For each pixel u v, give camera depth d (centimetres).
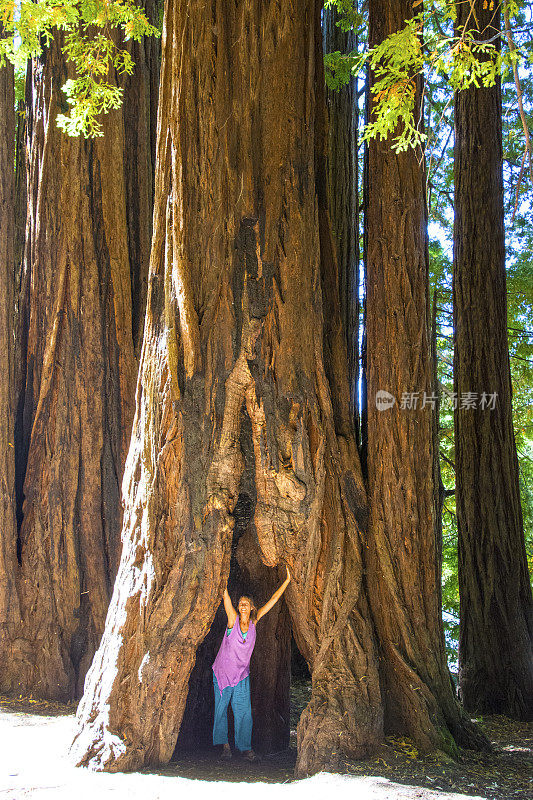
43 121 873
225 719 623
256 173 600
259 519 573
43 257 847
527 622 927
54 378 827
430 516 627
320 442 594
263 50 609
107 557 816
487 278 997
